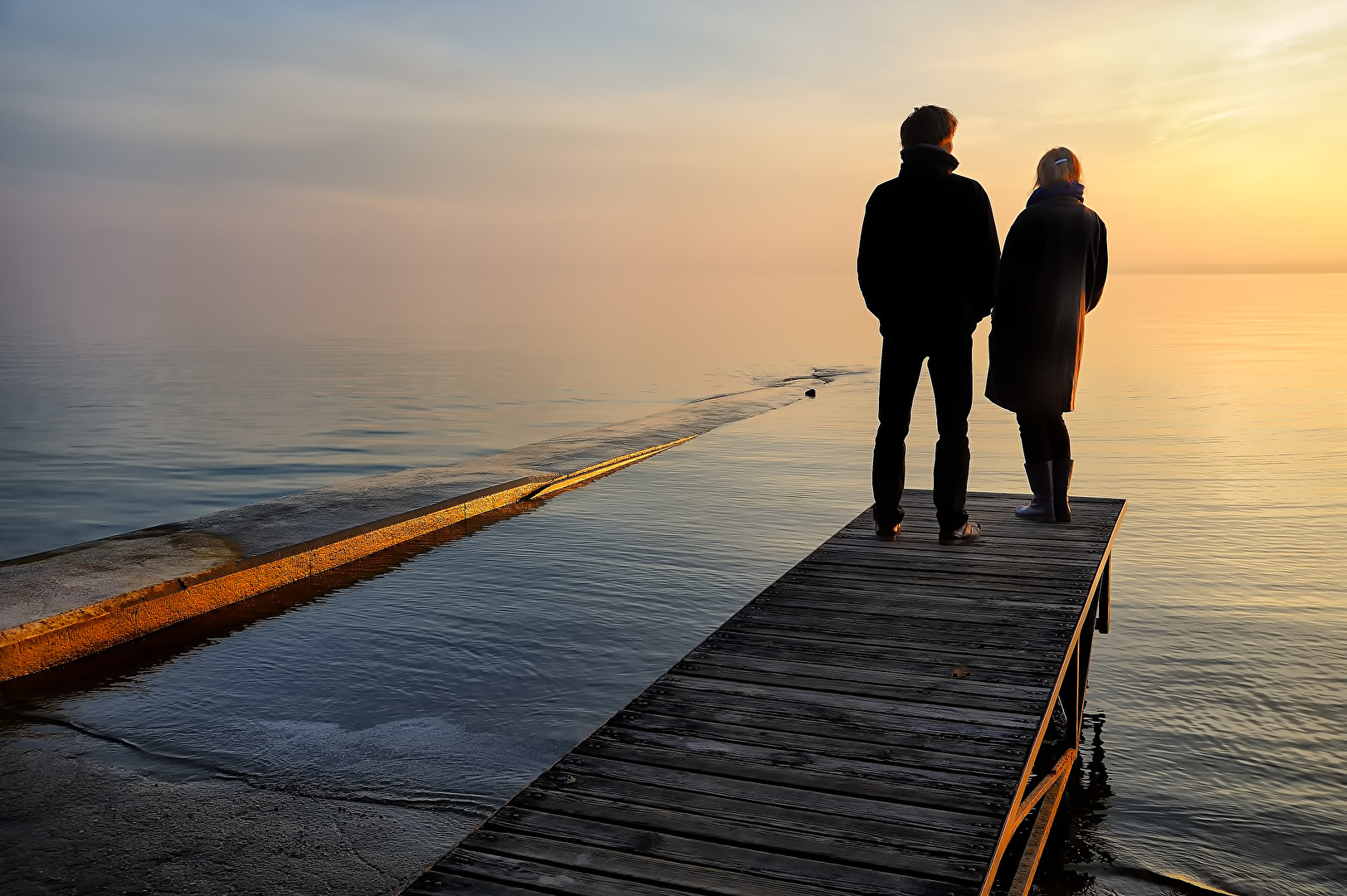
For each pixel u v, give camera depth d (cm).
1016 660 368
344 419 2181
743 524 1059
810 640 393
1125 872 400
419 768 486
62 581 709
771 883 231
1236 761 498
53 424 2031
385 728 534
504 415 2316
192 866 395
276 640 680
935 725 315
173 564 763
